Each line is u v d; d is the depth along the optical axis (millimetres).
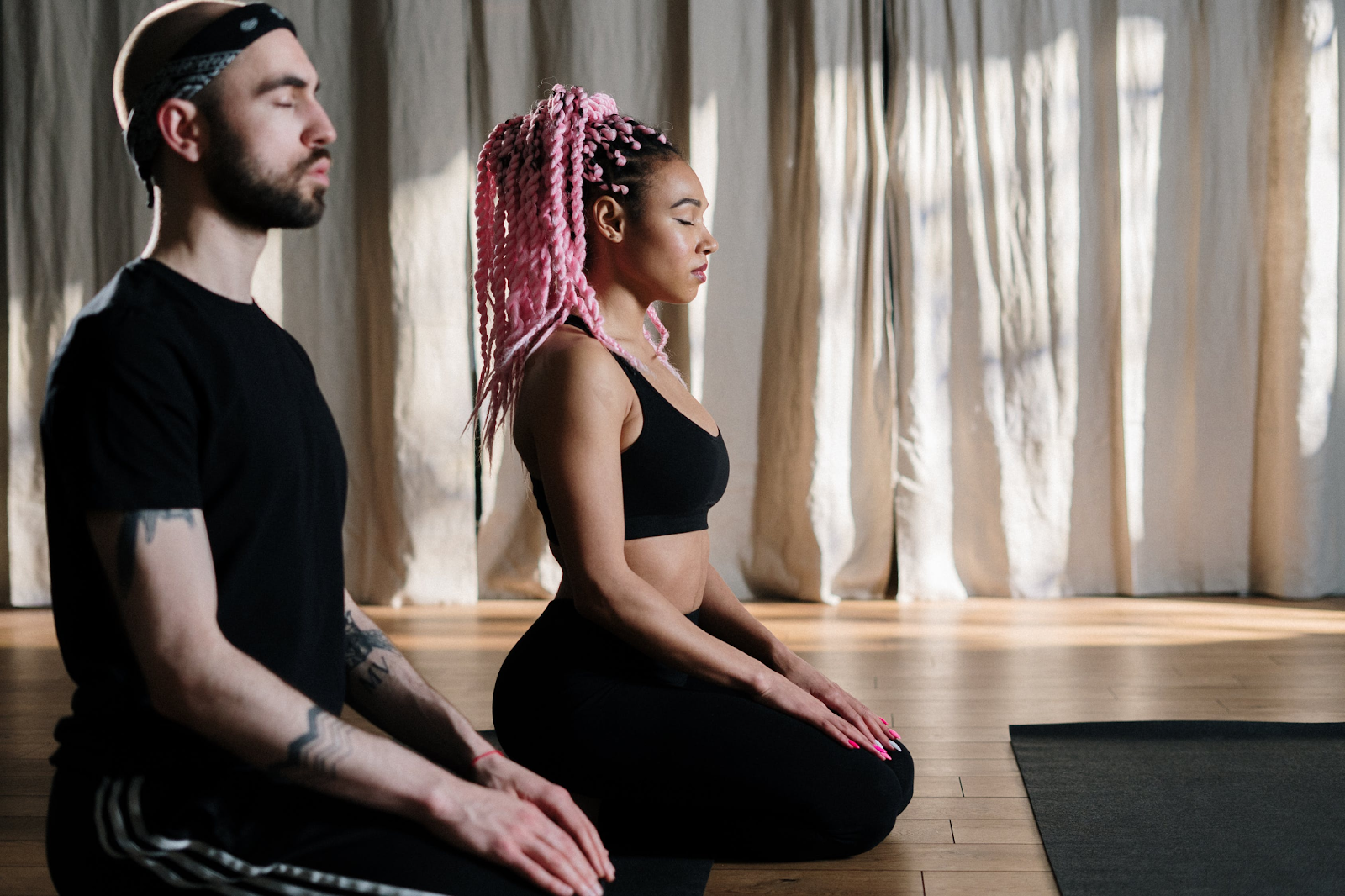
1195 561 4043
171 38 1061
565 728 1724
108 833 1041
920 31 3967
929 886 1614
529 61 4113
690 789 1701
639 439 1743
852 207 3977
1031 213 3979
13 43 4188
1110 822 1815
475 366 4129
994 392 4039
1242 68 3912
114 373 1013
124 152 4160
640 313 1860
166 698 1017
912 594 4043
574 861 1124
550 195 1771
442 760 1258
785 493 4094
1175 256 3990
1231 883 1550
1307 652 3117
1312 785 1970
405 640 3523
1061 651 3188
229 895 1045
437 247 4066
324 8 4125
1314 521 3893
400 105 4043
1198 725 2367
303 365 1198
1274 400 3951
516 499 4188
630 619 1653
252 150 1072
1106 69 3971
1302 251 3844
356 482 4219
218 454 1066
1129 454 3982
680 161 1825
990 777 2104
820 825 1692
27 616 4074
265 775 1108
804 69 4016
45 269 4195
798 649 3289
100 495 999
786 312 4074
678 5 4070
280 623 1107
